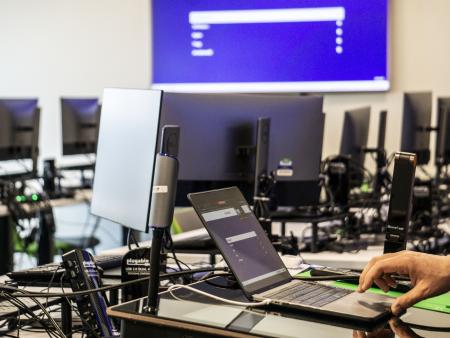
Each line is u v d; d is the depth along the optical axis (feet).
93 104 18.33
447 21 18.75
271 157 8.59
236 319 3.95
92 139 18.34
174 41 19.84
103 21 21.34
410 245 10.83
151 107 5.94
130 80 21.17
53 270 6.26
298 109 8.59
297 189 9.05
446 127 13.91
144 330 4.04
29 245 16.24
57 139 22.16
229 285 4.73
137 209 5.94
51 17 21.88
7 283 6.33
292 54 19.17
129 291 5.82
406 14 18.92
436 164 13.78
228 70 19.57
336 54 18.95
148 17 20.85
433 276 4.16
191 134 8.20
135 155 6.10
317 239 9.94
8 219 14.90
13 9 22.22
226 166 8.26
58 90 22.00
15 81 22.39
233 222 4.78
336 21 18.86
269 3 19.16
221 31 19.52
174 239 8.93
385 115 14.39
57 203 16.16
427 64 18.89
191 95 8.23
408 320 4.21
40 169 22.21
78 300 5.28
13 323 6.10
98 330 5.15
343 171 11.30
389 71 18.83
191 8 19.63
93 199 7.02
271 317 4.01
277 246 7.46
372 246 10.36
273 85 19.35
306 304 4.09
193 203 4.59
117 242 20.89
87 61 21.61
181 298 4.39
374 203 12.07
